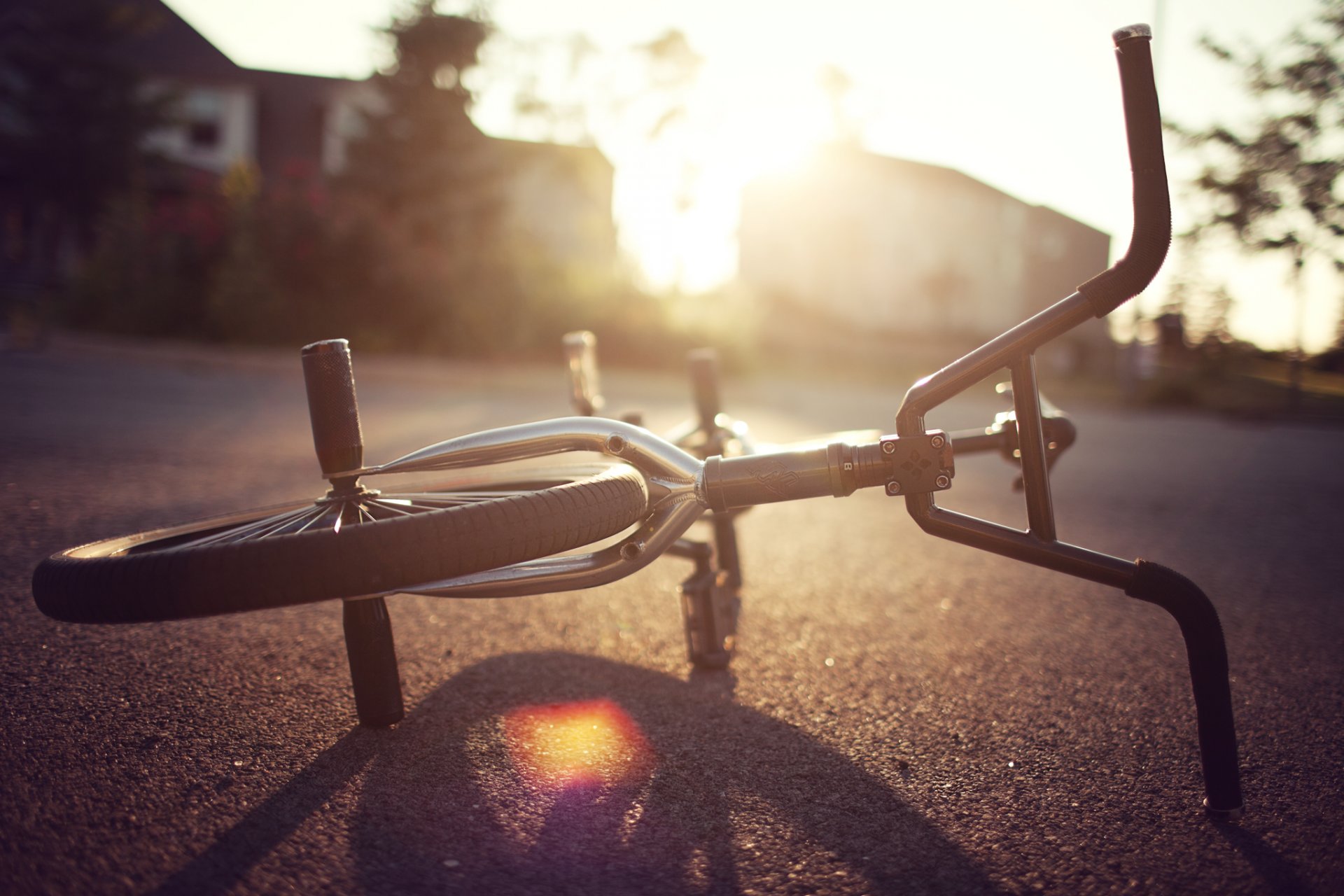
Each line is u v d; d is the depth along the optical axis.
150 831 1.66
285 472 5.68
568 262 20.81
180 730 2.11
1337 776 2.08
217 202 17.53
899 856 1.68
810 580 3.93
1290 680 2.77
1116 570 1.82
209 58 31.47
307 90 33.50
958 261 47.88
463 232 23.78
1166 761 2.13
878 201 46.78
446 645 2.84
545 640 2.95
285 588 1.57
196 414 8.34
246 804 1.78
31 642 2.62
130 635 2.75
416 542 1.61
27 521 4.03
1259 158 12.41
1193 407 22.75
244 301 16.03
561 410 11.09
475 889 1.52
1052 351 42.09
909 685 2.62
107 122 25.92
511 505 1.72
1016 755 2.15
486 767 1.99
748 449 3.12
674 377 19.48
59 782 1.83
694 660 2.72
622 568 1.99
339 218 16.95
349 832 1.69
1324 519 6.04
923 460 1.87
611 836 1.72
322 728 2.17
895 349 40.75
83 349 14.08
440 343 17.56
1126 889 1.58
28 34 25.69
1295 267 12.70
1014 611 3.47
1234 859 1.69
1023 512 5.61
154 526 4.07
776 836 1.74
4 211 29.41
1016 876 1.62
